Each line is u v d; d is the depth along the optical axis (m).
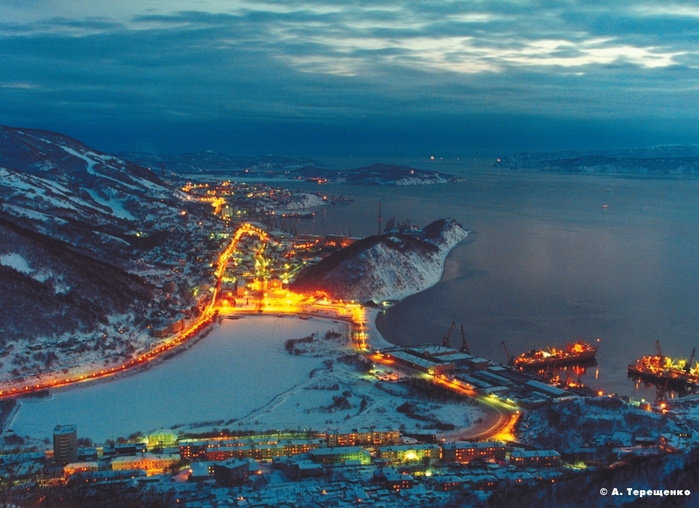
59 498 191.38
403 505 189.00
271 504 188.75
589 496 188.38
